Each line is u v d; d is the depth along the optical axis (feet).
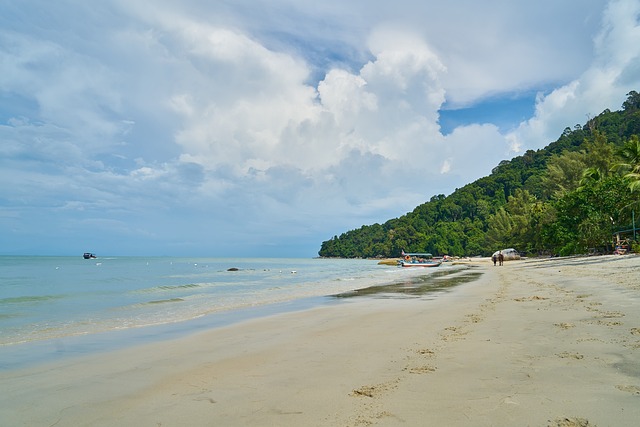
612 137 393.29
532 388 18.08
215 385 21.50
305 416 16.52
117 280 135.64
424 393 18.33
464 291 70.69
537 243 264.31
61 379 23.86
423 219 592.60
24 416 18.08
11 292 89.92
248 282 123.34
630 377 18.71
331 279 135.23
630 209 156.76
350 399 18.20
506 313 39.81
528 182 457.27
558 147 499.10
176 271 216.33
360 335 33.55
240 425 15.99
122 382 22.90
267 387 20.61
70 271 206.49
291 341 32.60
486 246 403.13
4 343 35.14
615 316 32.96
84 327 43.45
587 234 167.53
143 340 35.94
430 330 33.88
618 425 14.19
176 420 16.90
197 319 48.42
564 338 26.84
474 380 19.71
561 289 58.23
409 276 138.31
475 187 576.61
